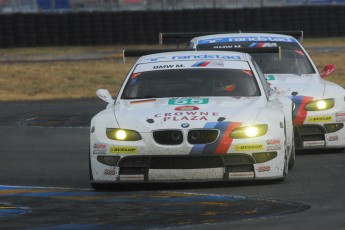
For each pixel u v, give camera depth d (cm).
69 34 10662
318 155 3309
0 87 7400
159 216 2061
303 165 3042
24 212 2192
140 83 2855
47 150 3691
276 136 2512
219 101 2677
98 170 2522
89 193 2533
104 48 10588
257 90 2798
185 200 2320
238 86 2808
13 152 3641
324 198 2311
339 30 11094
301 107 3294
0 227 1958
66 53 10150
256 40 3812
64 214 2141
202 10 10538
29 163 3316
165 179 2470
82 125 4606
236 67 2916
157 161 2472
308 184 2575
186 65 2934
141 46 10562
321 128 3300
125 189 2605
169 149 2450
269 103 2717
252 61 3012
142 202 2305
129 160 2491
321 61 8875
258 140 2473
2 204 2342
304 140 3300
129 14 10638
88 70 8362
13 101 6438
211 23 10519
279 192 2423
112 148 2495
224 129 2464
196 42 3812
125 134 2500
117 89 7400
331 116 3303
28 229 1922
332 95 3344
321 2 12169
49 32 10638
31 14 10594
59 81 7731
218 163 2462
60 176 2967
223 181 2609
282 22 10869
